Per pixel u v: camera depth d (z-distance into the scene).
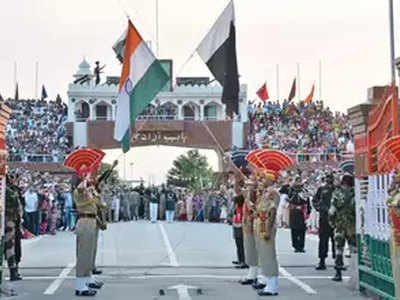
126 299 11.20
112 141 54.88
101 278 13.70
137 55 15.17
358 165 11.62
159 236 24.89
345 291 11.92
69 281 13.31
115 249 19.70
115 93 56.12
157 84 15.23
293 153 47.78
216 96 55.16
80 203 11.57
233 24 15.54
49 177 35.84
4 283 11.81
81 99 55.94
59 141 54.84
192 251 19.08
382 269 10.28
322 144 52.72
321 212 14.77
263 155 12.51
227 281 13.27
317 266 15.02
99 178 12.37
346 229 12.51
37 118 57.53
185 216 39.66
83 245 11.54
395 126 9.50
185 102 55.22
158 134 53.44
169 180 103.50
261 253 11.59
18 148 53.78
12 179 12.95
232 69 15.50
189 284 12.87
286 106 58.09
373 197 10.70
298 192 18.50
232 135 53.72
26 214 24.62
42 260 16.97
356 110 11.33
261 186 11.78
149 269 15.12
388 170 9.87
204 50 15.80
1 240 11.62
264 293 11.52
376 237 10.58
